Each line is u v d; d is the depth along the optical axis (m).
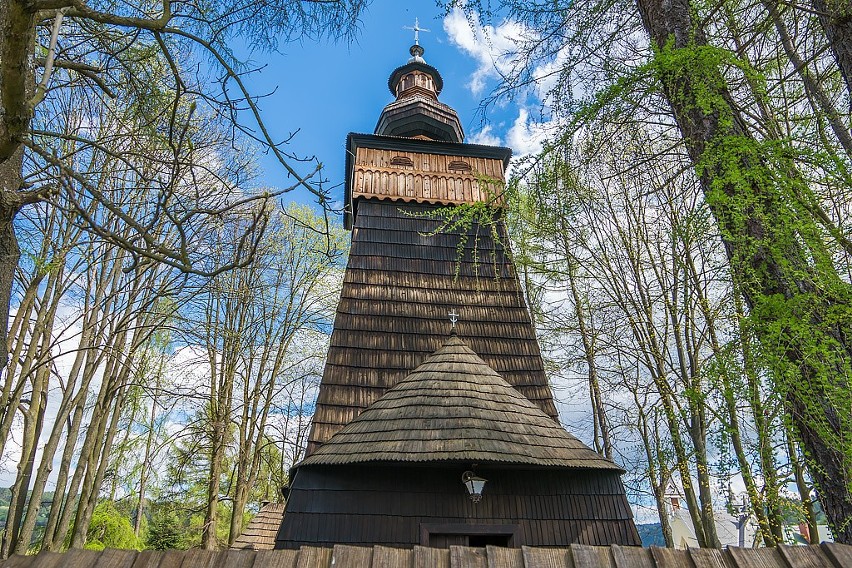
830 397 2.95
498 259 11.51
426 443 7.45
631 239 13.35
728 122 3.66
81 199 5.25
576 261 13.95
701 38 4.34
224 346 14.95
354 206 12.29
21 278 8.86
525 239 13.85
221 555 2.02
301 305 17.61
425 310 10.53
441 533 7.44
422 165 12.71
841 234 3.52
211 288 9.14
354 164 12.41
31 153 6.75
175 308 10.21
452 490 7.75
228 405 15.25
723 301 7.30
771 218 3.30
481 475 7.89
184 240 3.21
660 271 12.97
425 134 15.84
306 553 2.04
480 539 7.82
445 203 12.18
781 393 3.14
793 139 3.42
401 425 7.87
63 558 1.97
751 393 3.42
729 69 4.54
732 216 3.41
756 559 1.96
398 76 17.45
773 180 3.33
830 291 3.03
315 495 7.56
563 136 4.32
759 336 3.29
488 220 5.52
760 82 3.87
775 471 4.11
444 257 11.35
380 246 11.31
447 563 2.00
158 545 22.59
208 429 16.14
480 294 10.95
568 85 4.70
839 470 3.16
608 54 4.78
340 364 9.54
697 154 4.05
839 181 3.33
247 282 13.84
